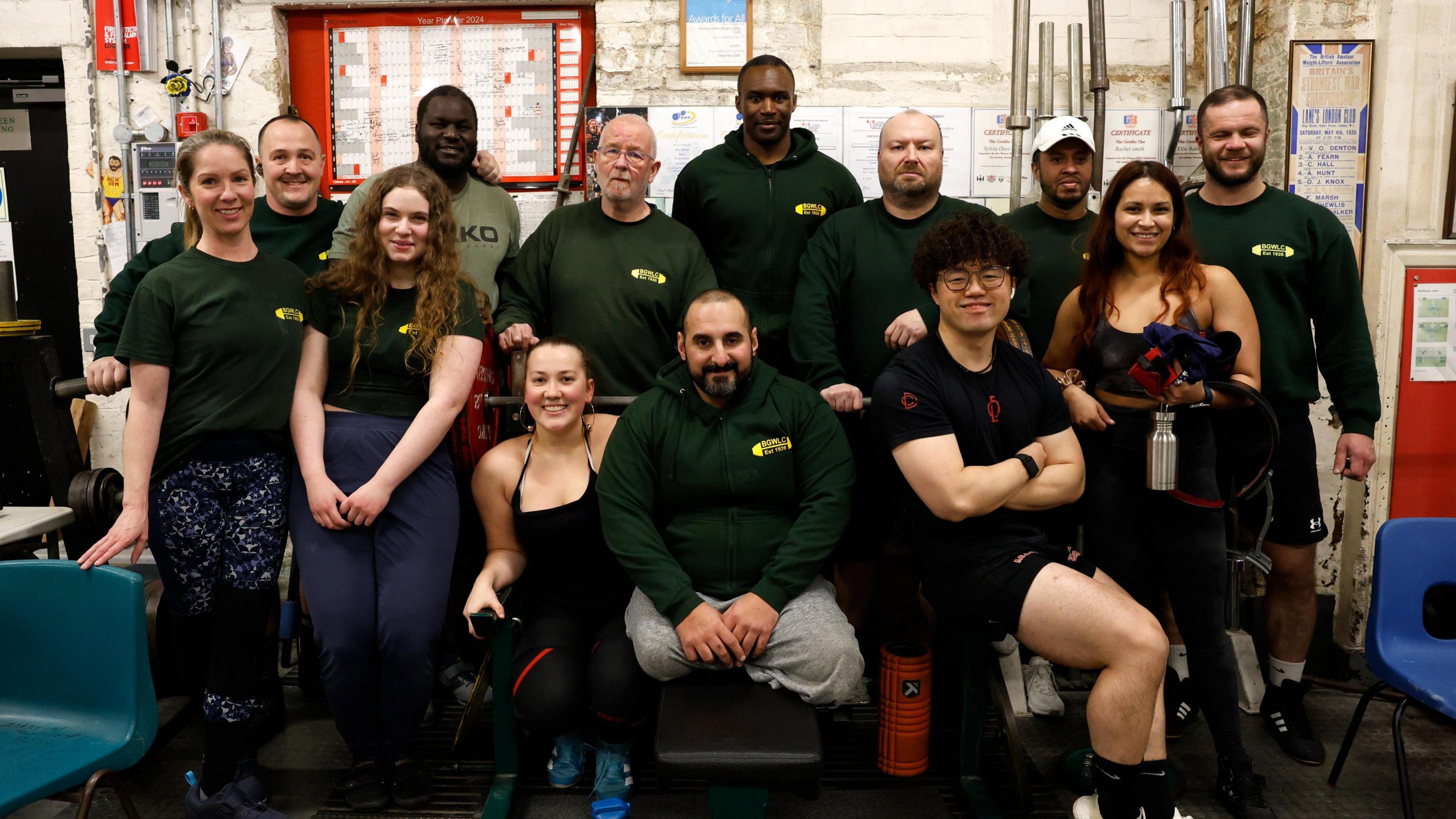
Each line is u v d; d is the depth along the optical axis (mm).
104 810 2229
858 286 2627
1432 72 2998
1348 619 3137
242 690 2121
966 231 2014
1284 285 2529
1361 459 2547
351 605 2148
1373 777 2402
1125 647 1866
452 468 2369
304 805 2246
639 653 2100
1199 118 2615
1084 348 2367
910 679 2348
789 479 2230
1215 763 2469
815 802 2268
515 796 2250
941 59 3357
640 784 2354
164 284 2070
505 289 2807
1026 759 2486
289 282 2242
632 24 3314
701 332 2143
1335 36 3041
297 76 3477
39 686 1892
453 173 2811
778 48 3332
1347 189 3086
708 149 3133
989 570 2021
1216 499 2188
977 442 2070
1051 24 3150
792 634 2047
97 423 3539
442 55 3455
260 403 2156
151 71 3381
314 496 2162
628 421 2240
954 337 2088
